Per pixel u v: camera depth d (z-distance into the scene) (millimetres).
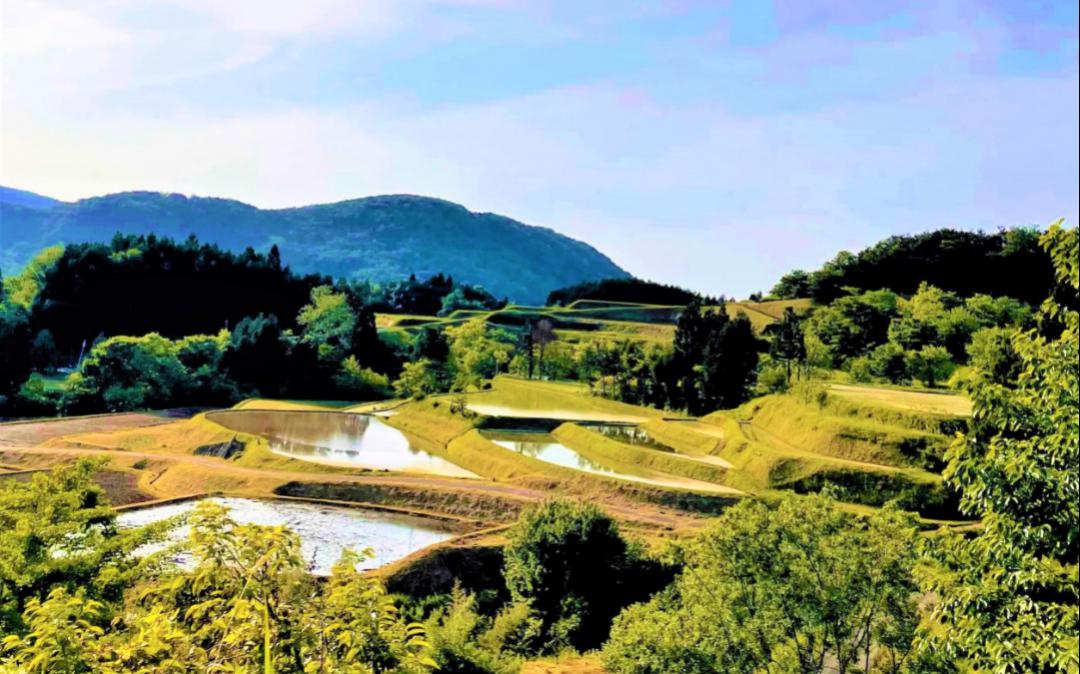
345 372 142625
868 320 133125
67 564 20781
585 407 111875
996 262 171000
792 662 22891
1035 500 15188
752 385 117375
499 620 33844
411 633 9773
